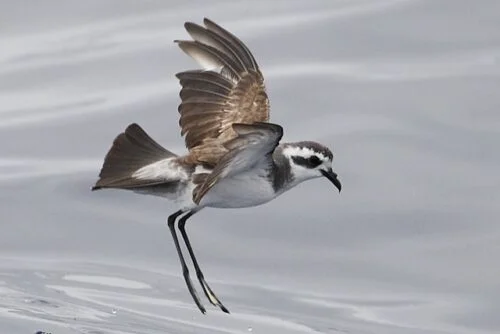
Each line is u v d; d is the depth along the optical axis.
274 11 19.69
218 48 12.22
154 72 18.28
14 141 16.97
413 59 18.00
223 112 11.75
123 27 19.59
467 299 13.43
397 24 18.91
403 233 14.58
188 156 10.96
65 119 17.36
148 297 13.64
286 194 15.47
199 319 13.18
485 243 14.22
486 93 16.94
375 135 16.27
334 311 13.34
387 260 14.18
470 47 18.14
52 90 18.17
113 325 12.83
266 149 10.38
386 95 17.11
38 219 15.27
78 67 18.61
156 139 16.56
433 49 18.19
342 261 14.23
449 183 15.26
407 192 15.20
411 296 13.53
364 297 13.58
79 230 15.06
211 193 11.21
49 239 14.90
